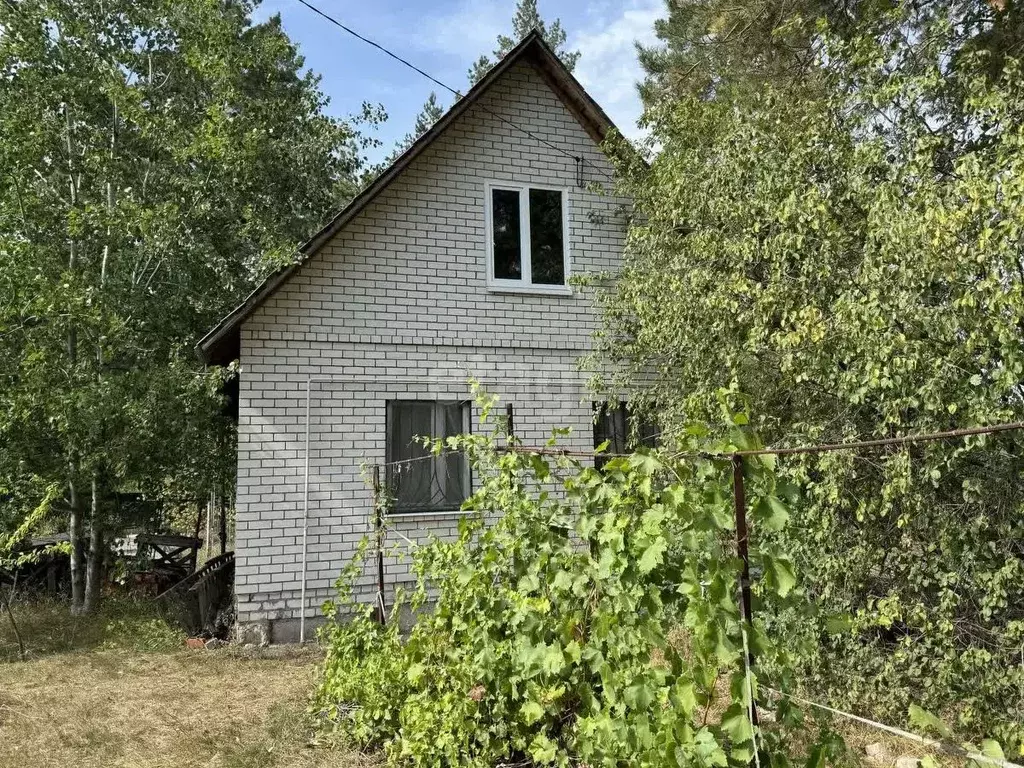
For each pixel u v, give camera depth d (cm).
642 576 310
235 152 1079
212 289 1127
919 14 637
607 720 324
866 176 537
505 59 940
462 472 899
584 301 976
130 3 1046
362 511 852
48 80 954
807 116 611
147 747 512
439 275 916
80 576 993
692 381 700
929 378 438
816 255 550
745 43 1063
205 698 620
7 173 915
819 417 559
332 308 868
